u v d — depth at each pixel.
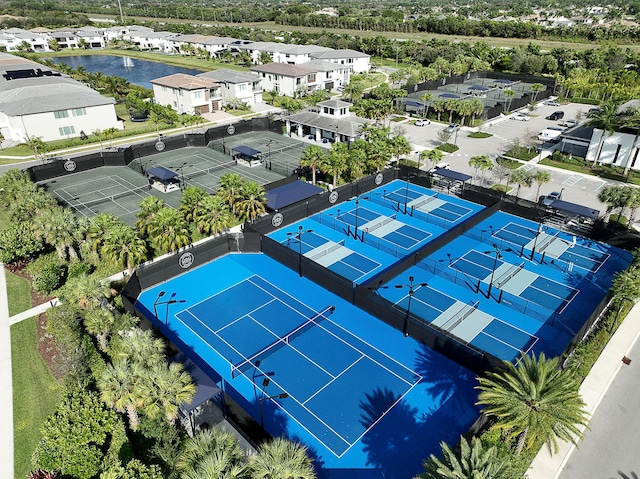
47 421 25.94
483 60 141.38
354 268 44.91
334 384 31.31
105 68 155.25
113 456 24.91
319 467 25.55
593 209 53.72
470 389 30.86
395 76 120.56
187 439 25.55
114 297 39.25
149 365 25.56
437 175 62.41
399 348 34.75
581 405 22.59
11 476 24.55
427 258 46.38
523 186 60.28
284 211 52.19
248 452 24.84
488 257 46.53
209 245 45.66
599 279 42.78
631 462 25.73
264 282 43.22
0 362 32.34
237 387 31.08
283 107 100.00
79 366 29.84
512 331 36.09
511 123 92.38
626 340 35.03
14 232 43.12
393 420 28.53
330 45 164.50
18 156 73.25
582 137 72.56
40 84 90.00
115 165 70.38
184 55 175.88
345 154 59.84
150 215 44.78
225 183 50.62
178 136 77.12
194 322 37.72
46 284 39.50
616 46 141.25
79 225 43.72
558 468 25.22
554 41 179.88
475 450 19.80
